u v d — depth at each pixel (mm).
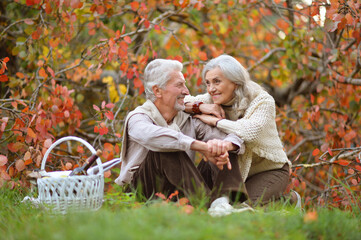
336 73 5422
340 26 4078
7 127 4414
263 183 3510
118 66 5879
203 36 7098
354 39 5180
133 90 6363
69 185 2826
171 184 3205
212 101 3709
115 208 2900
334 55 5176
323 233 2385
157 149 3146
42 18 4691
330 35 5801
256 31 8336
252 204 3186
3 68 4129
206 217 2486
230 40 7309
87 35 6914
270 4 6375
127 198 3059
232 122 3385
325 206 4020
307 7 5281
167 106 3438
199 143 3105
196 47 6922
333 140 5262
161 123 3406
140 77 5352
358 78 5621
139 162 3457
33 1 4617
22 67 5504
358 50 4758
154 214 2314
